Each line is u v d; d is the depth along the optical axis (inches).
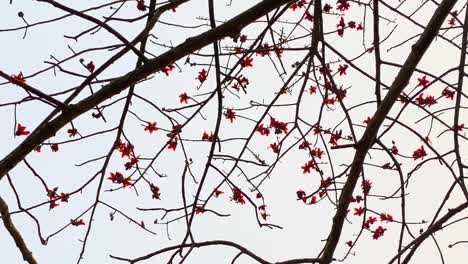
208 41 125.0
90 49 127.1
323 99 178.4
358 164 138.1
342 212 140.0
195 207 167.9
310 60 171.6
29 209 137.6
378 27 168.1
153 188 193.8
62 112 116.4
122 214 167.9
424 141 166.1
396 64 167.9
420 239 146.7
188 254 142.8
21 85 110.5
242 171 173.8
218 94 168.7
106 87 119.7
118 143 165.9
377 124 135.6
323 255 140.2
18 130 146.3
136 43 135.6
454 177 158.7
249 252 140.6
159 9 141.9
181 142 174.4
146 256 140.9
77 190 165.2
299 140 179.3
